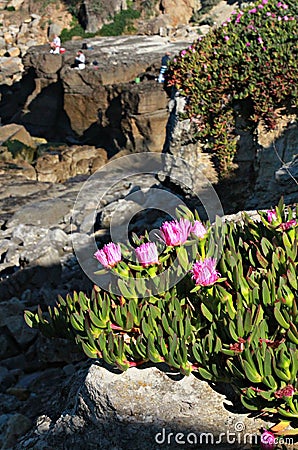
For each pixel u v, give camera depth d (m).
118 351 3.11
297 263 3.28
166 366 3.28
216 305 3.17
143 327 3.08
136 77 26.97
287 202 8.39
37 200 15.74
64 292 7.60
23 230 11.44
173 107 10.41
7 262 10.63
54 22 41.62
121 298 3.43
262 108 9.27
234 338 2.91
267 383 2.78
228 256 3.33
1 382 5.77
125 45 31.75
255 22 10.05
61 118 29.53
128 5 40.53
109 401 3.21
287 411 2.86
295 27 9.56
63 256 8.95
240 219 4.94
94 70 26.84
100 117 26.67
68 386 4.14
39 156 26.19
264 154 9.23
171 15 39.84
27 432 4.24
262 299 3.17
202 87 9.98
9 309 7.16
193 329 3.27
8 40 41.56
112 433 3.21
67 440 3.44
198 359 3.03
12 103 33.34
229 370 2.93
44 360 5.86
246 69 9.50
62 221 12.66
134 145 24.52
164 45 31.67
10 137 26.59
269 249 3.47
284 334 3.07
